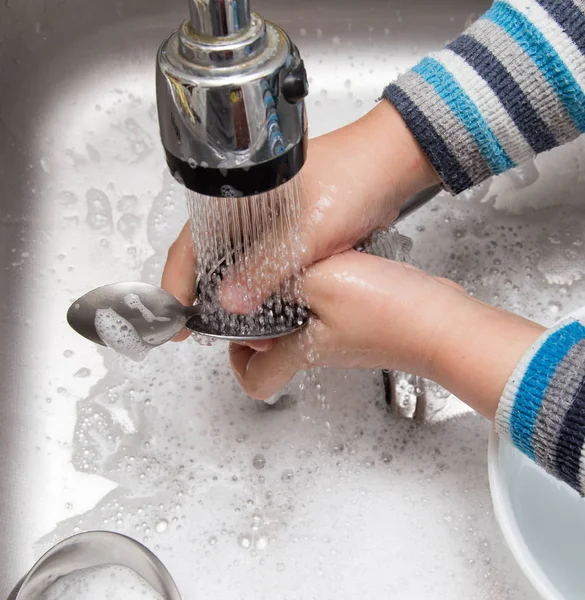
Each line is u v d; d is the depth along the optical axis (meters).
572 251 0.69
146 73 0.80
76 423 0.62
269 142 0.32
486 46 0.54
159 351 0.65
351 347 0.51
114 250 0.71
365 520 0.56
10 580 0.56
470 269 0.68
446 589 0.53
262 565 0.55
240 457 0.60
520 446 0.46
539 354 0.45
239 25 0.31
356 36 0.81
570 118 0.55
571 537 0.51
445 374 0.49
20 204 0.72
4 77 0.73
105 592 0.50
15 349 0.65
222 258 0.47
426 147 0.54
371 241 0.55
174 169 0.34
